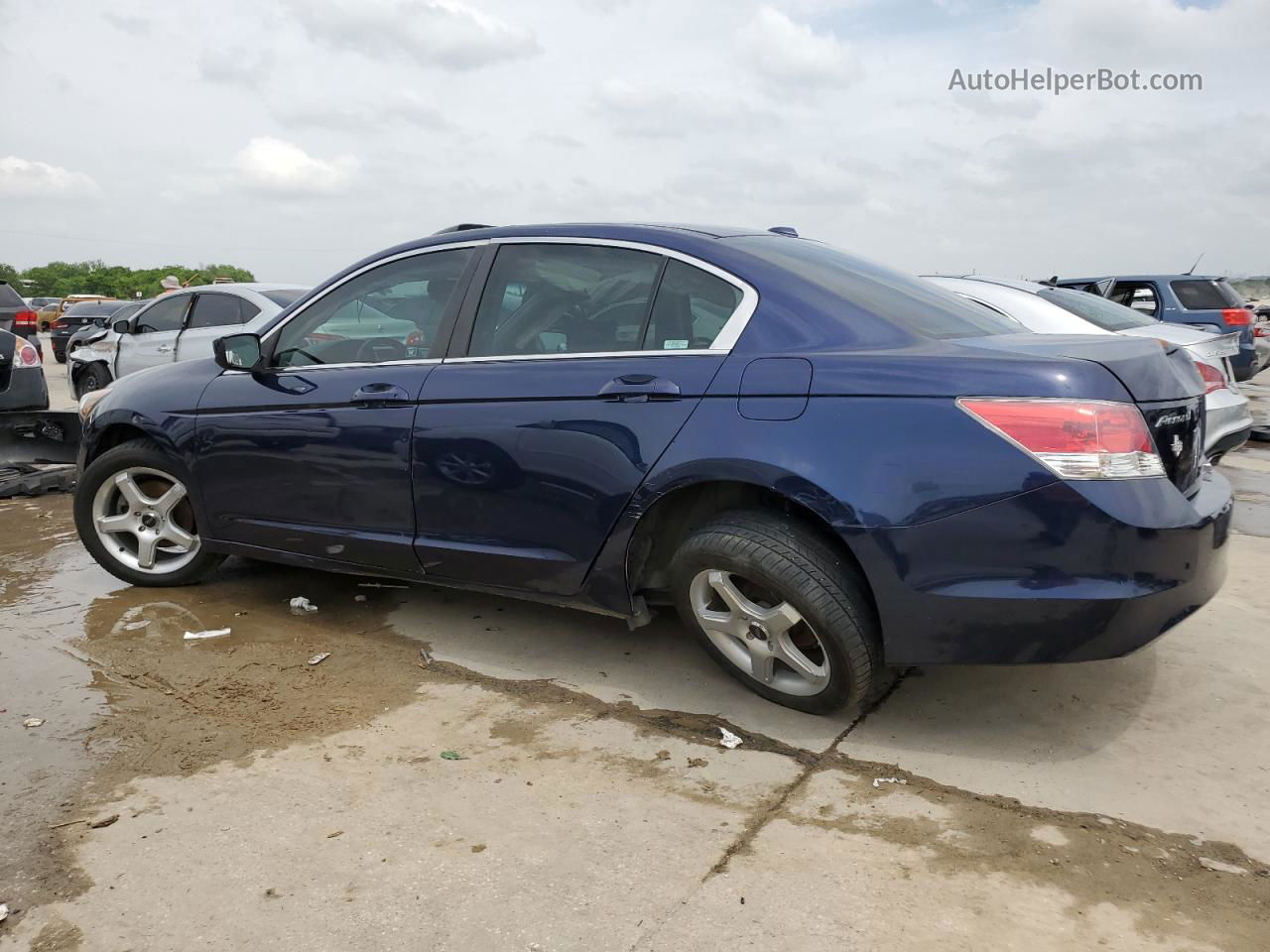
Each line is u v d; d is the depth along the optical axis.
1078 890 2.10
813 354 2.67
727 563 2.79
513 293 3.30
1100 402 2.36
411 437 3.31
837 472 2.53
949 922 1.99
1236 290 11.92
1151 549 2.37
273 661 3.39
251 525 3.83
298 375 3.69
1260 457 8.25
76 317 19.11
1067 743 2.77
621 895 2.08
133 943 1.93
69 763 2.66
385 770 2.62
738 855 2.22
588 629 3.69
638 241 3.12
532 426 3.05
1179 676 3.21
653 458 2.82
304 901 2.06
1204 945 1.93
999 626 2.45
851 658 2.68
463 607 3.95
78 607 3.99
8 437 6.23
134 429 4.25
